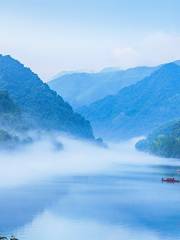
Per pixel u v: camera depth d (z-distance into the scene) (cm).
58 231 19038
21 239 17725
